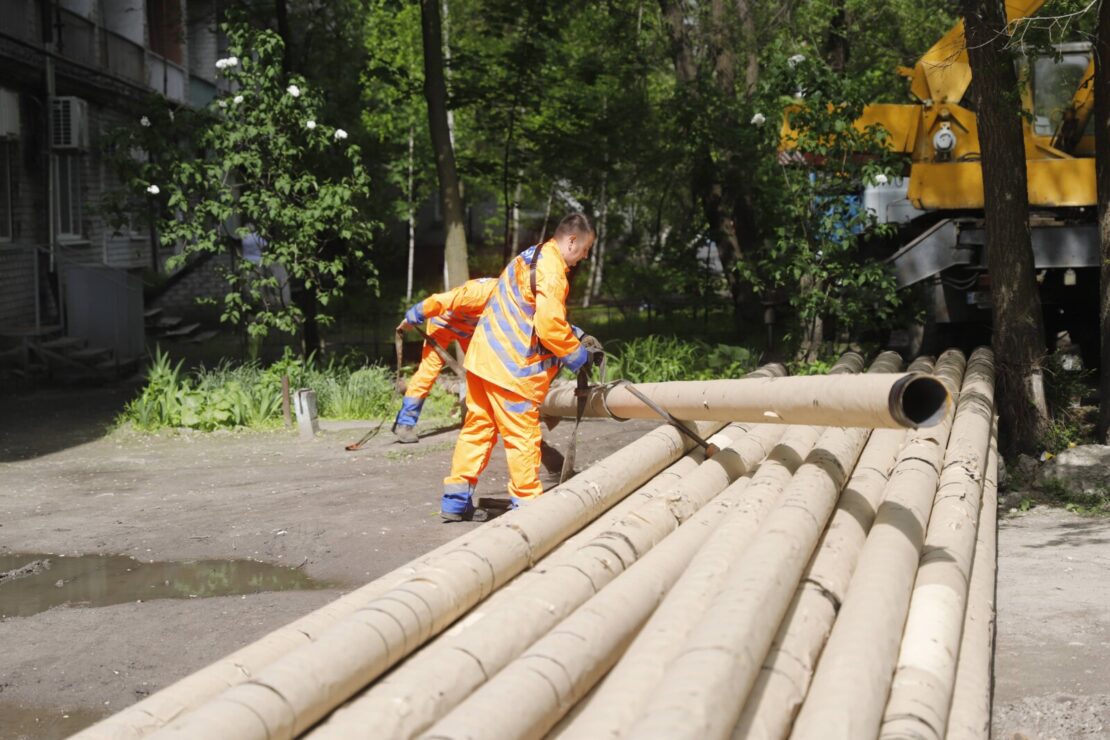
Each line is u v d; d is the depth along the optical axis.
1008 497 7.69
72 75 18.94
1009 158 8.30
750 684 2.96
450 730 2.72
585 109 17.41
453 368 7.45
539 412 6.61
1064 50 11.86
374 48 23.33
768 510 4.53
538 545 4.56
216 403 11.09
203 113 13.04
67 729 4.23
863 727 2.90
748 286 16.84
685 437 6.36
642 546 4.51
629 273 20.66
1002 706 4.15
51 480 8.89
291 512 7.45
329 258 13.88
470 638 3.38
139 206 13.36
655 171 17.97
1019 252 8.31
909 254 11.46
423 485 8.16
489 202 34.28
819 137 12.36
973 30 8.28
